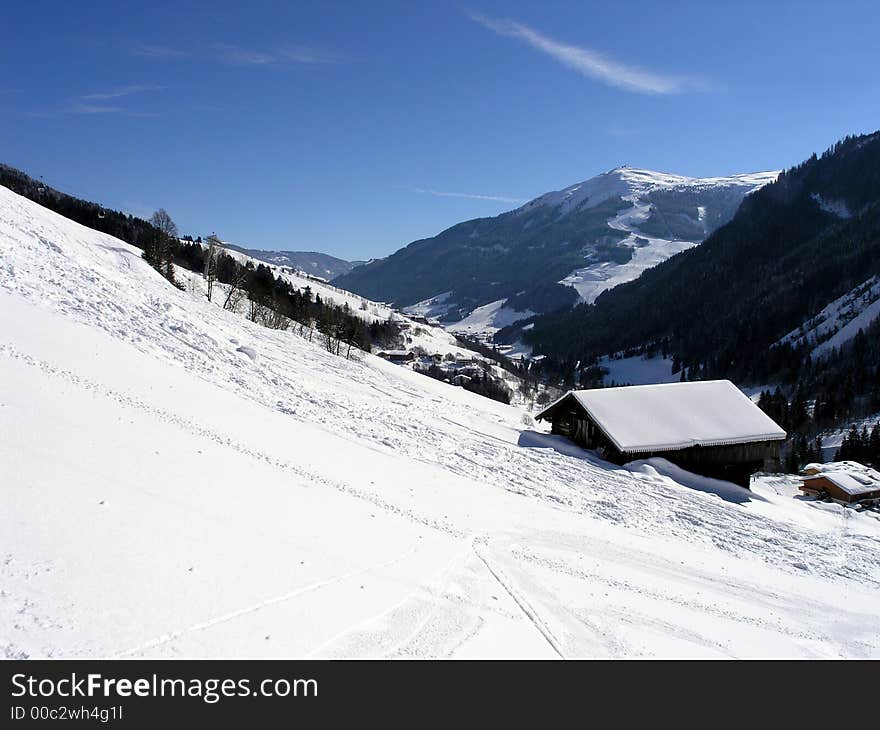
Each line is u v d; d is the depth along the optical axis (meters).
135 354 20.11
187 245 103.06
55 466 9.40
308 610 8.38
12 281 21.19
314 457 17.42
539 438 36.78
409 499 16.67
